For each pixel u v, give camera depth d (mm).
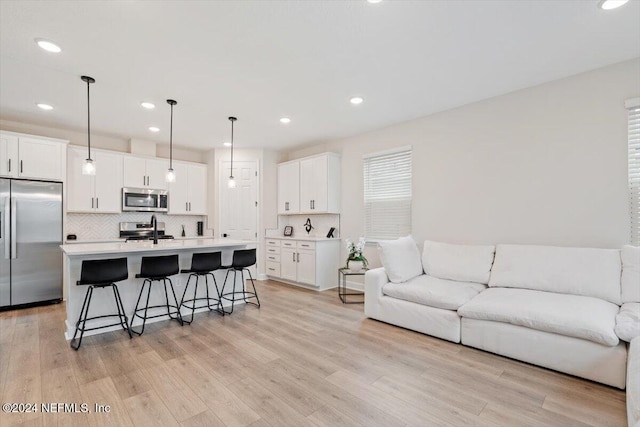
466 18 2174
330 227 5520
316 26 2266
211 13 2111
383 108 3936
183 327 3334
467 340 2797
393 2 2014
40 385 2145
